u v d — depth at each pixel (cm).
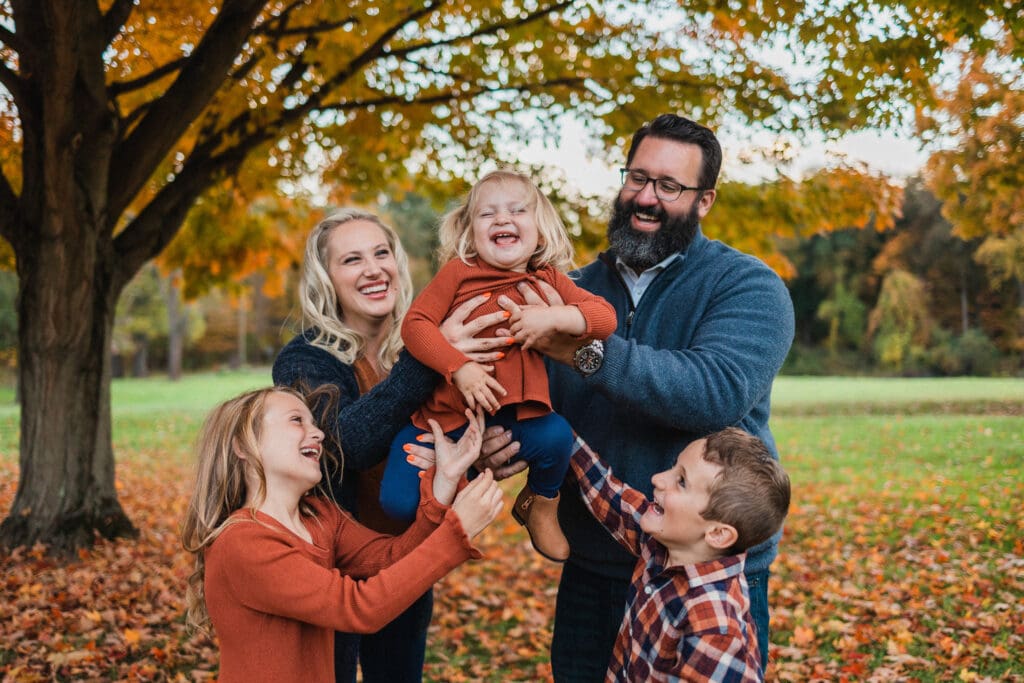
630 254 241
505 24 637
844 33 488
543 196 224
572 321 201
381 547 212
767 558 234
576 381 247
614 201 250
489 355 205
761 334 223
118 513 672
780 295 234
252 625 193
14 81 584
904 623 481
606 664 246
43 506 639
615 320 208
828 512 815
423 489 203
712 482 193
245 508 201
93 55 587
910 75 507
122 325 4191
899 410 1731
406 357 213
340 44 682
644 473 234
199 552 215
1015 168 645
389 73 736
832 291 3706
